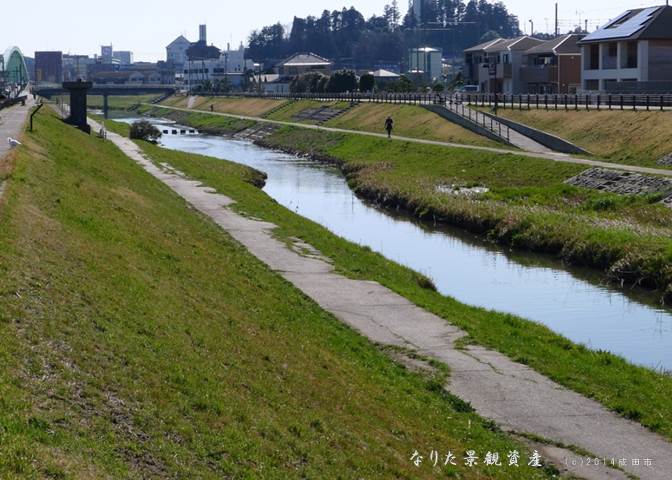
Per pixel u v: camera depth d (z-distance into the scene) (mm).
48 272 15594
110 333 13758
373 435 14102
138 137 73750
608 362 20016
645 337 24453
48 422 10039
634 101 58656
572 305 27984
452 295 29203
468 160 57281
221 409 12461
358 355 18953
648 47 70750
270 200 44188
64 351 12312
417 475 13008
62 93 147375
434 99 84750
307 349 18047
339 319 21797
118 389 11797
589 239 34125
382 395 16391
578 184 46750
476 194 46406
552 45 92188
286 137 91562
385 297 24000
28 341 12125
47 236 18344
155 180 43125
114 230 22734
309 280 25484
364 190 52812
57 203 22969
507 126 66812
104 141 57438
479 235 40125
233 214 35688
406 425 15102
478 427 15523
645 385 18250
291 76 166000
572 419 16000
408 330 21062
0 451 8969
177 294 18562
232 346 16156
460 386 17484
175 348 14453
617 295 29266
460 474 13516
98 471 9453
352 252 30719
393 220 44594
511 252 36469
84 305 14688
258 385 14352
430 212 44250
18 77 143500
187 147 89812
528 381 17891
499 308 27578
